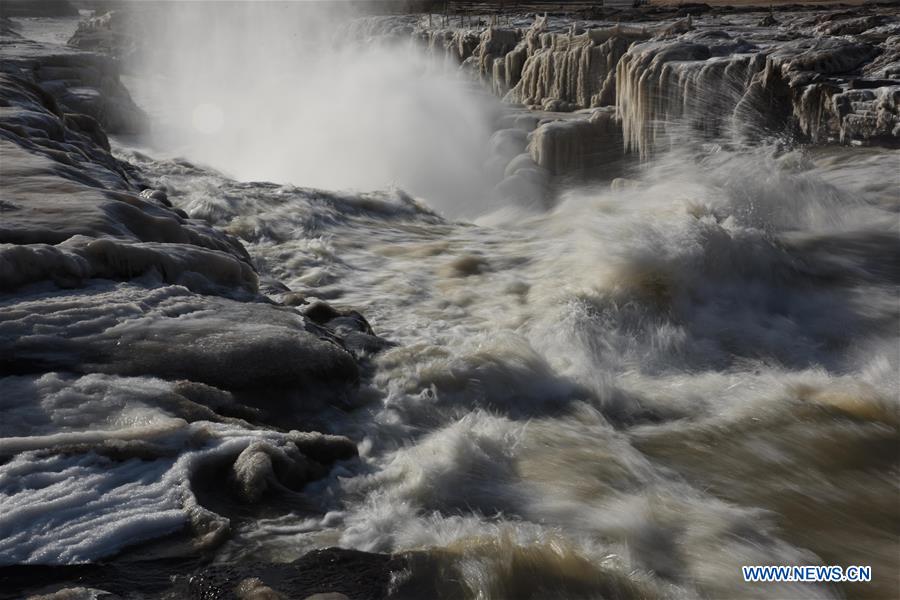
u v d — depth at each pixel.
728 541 3.33
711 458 4.12
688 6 36.00
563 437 4.21
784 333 6.07
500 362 4.87
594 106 18.28
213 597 2.67
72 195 6.04
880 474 4.01
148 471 3.25
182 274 5.21
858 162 10.70
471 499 3.53
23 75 17.19
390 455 3.93
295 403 4.18
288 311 4.98
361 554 2.99
